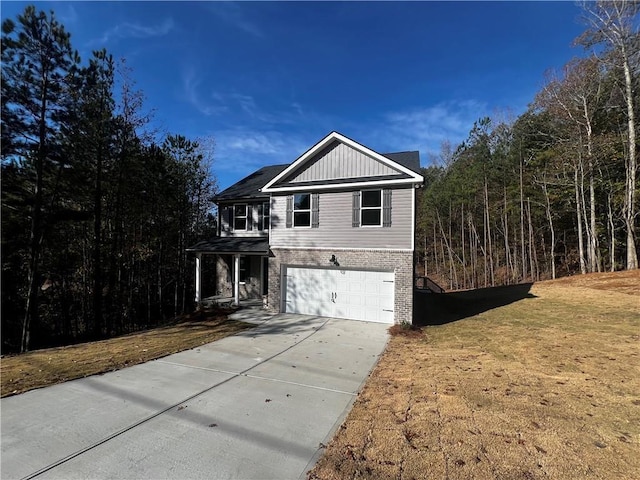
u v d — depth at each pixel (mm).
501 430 4277
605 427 4297
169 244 24266
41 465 3650
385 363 7590
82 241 18734
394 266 12109
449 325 11734
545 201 24859
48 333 18078
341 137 13148
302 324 11992
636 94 20562
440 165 39938
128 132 17109
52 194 15133
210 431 4434
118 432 4387
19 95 13148
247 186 19031
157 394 5707
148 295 21859
